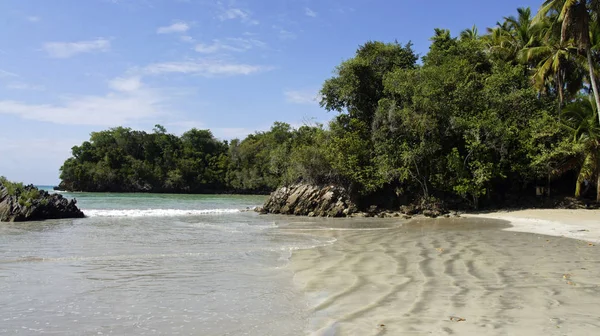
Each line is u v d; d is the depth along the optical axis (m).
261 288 8.50
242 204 48.28
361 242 15.44
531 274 9.25
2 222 24.91
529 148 31.27
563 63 32.22
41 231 19.58
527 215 27.28
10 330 6.09
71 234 18.30
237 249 13.87
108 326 6.26
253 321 6.42
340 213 30.92
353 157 34.00
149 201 50.97
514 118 32.97
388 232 18.89
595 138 29.97
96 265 11.01
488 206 34.16
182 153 104.75
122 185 93.06
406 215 30.17
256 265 11.01
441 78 33.00
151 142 102.69
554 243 14.29
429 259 11.37
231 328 6.11
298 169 35.56
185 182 98.81
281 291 8.23
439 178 32.47
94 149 96.69
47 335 5.89
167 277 9.58
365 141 35.56
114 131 102.56
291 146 41.03
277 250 13.56
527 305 6.83
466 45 37.69
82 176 90.19
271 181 88.06
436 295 7.58
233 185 96.94
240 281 9.16
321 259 11.77
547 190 34.56
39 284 8.89
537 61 36.59
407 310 6.69
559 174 32.50
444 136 33.41
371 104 39.06
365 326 5.96
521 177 34.75
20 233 18.67
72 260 11.72
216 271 10.27
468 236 16.64
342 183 34.31
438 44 40.91
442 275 9.30
